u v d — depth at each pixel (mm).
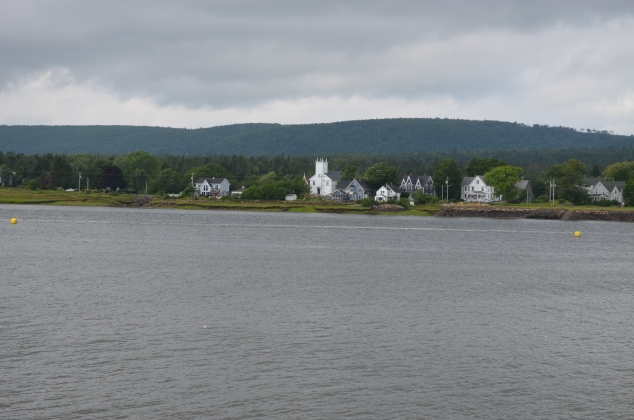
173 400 43375
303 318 64188
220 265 100938
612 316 68312
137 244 130625
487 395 45406
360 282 87062
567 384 47562
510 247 142875
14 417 40469
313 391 45281
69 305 67562
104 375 47188
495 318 66438
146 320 62000
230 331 58750
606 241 161250
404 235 167250
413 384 46938
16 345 53156
